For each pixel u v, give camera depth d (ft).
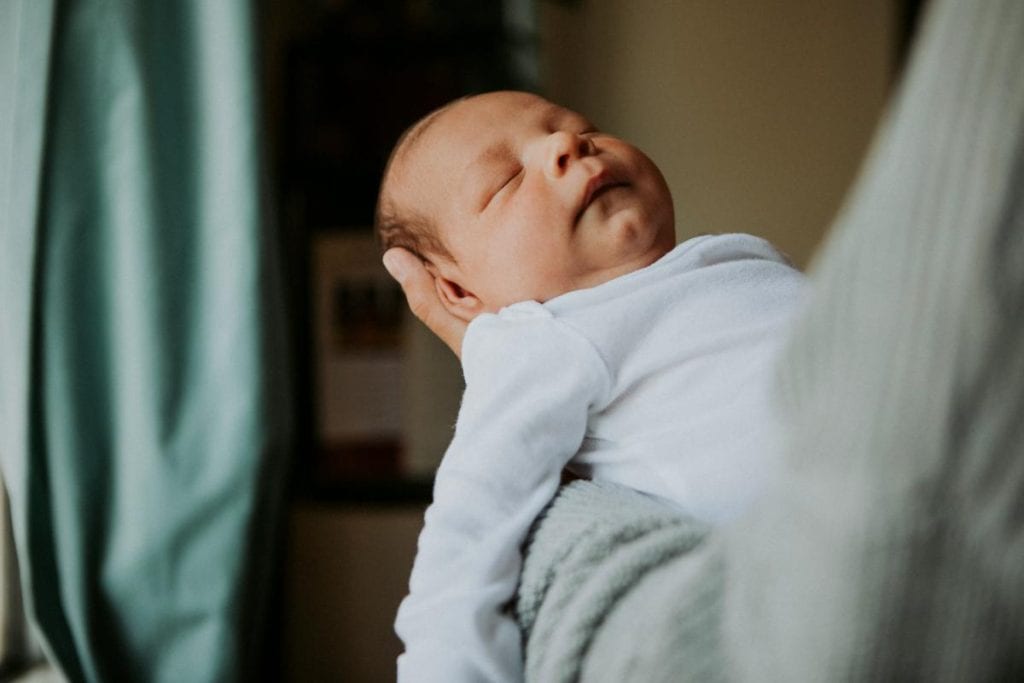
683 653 1.37
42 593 4.18
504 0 6.75
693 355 2.43
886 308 1.09
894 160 1.13
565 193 2.68
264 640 5.78
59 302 4.25
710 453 2.31
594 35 6.96
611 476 2.46
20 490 4.04
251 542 4.48
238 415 4.45
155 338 4.39
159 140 4.46
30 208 4.05
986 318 1.03
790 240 7.03
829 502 1.13
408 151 3.11
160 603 4.38
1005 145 1.02
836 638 1.10
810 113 7.02
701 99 6.99
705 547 1.54
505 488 2.30
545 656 1.77
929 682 1.09
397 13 6.83
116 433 4.42
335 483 6.52
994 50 1.03
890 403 1.08
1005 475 1.04
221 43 4.52
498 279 2.79
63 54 4.24
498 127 2.96
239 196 4.50
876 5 7.00
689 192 7.00
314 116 6.82
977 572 1.06
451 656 2.10
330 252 6.82
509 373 2.45
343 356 6.81
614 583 1.71
